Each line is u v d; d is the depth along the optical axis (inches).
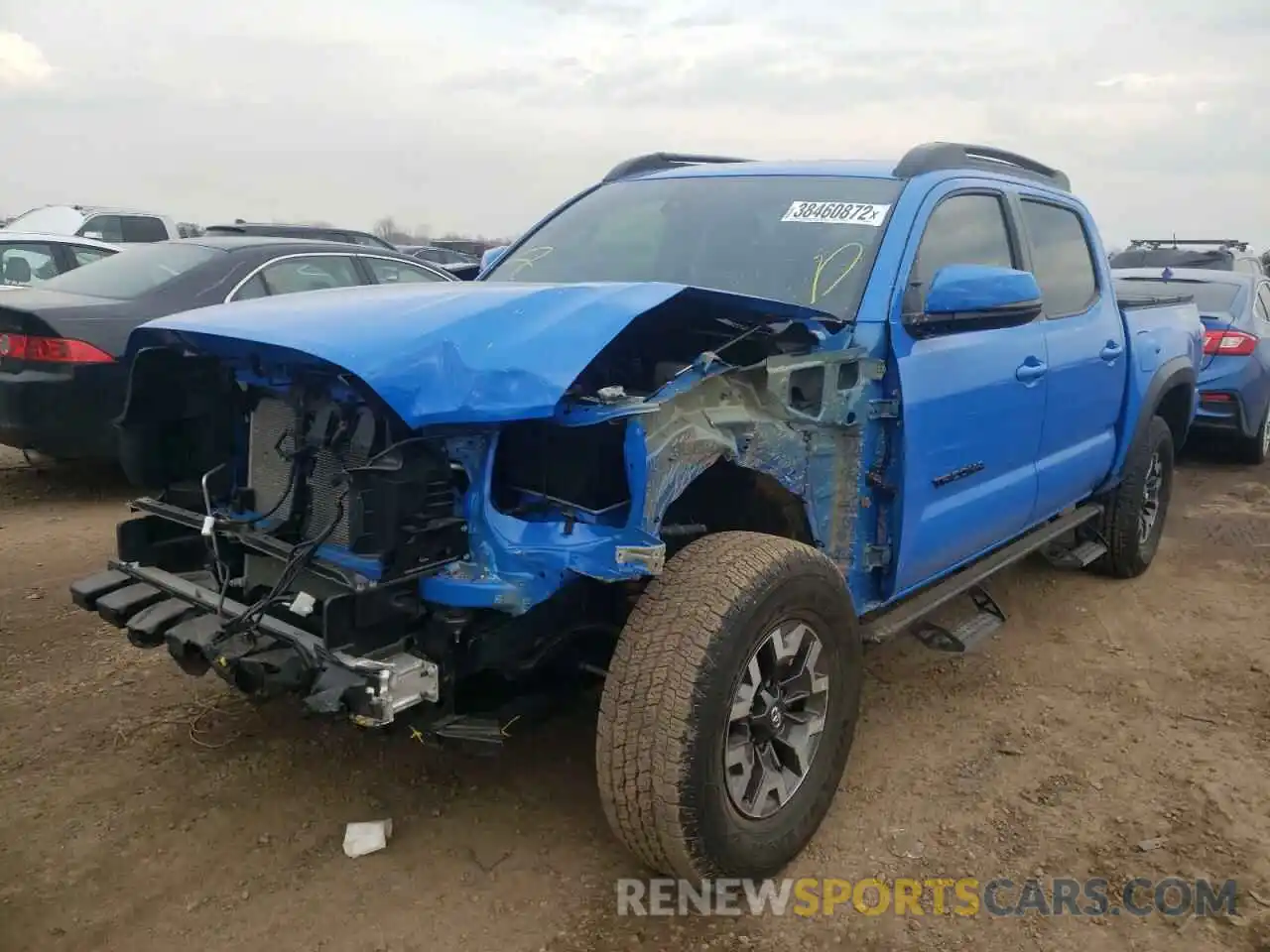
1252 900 111.3
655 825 99.3
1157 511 231.0
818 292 133.9
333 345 95.1
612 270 153.0
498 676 108.5
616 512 105.6
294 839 117.9
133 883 109.5
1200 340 242.4
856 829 123.9
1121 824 126.0
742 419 111.6
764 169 162.2
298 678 97.3
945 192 148.8
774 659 109.0
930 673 171.3
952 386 138.9
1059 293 179.8
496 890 109.9
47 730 141.3
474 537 98.0
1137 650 184.1
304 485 108.7
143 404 121.6
